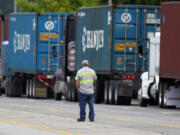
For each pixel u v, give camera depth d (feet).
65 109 194.80
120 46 233.55
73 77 262.88
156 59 222.69
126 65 233.35
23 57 296.92
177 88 214.69
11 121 142.72
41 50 286.05
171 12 206.90
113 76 234.79
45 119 149.69
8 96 308.19
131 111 193.36
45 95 286.66
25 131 121.39
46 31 285.23
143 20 233.14
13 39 306.35
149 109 207.62
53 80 286.66
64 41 269.85
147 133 121.08
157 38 222.69
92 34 246.88
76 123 140.36
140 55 232.53
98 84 247.29
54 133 118.21
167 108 217.97
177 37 203.21
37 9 442.09
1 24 365.81
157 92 221.66
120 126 139.95
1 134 116.06
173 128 136.98
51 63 285.43
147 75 227.40
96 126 133.39
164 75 209.87
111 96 236.43
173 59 205.05
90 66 248.32
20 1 444.96
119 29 233.35
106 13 236.84
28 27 291.79
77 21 258.57
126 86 232.32
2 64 320.91
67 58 269.85
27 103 230.07
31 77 297.33
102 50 239.50
